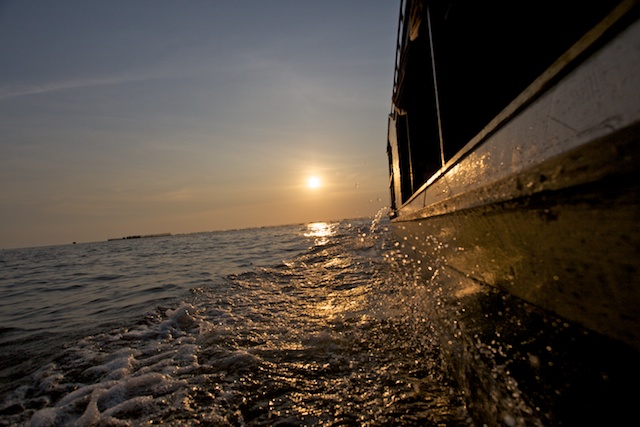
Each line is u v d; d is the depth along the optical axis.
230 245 23.67
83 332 4.36
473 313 1.85
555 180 1.01
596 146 0.83
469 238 2.12
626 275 0.86
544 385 1.06
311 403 2.12
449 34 2.97
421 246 4.32
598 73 0.83
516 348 1.30
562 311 1.21
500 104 3.04
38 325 5.10
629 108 0.72
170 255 19.48
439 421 1.73
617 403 0.83
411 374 2.29
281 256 11.71
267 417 2.03
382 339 2.99
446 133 2.90
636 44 0.71
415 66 4.20
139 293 7.05
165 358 3.15
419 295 3.77
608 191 0.84
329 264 8.27
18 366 3.33
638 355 0.85
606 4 1.89
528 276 1.43
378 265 7.18
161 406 2.29
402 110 5.44
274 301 5.04
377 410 1.93
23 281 11.57
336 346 2.98
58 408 2.42
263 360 2.86
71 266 17.44
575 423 0.88
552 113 1.05
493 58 3.04
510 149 1.38
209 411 2.18
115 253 29.28
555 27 2.36
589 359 0.99
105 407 2.35
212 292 6.18
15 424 2.28
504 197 1.36
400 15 3.97
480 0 2.62
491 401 1.36
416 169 5.34
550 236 1.17
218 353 3.12
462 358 1.78
